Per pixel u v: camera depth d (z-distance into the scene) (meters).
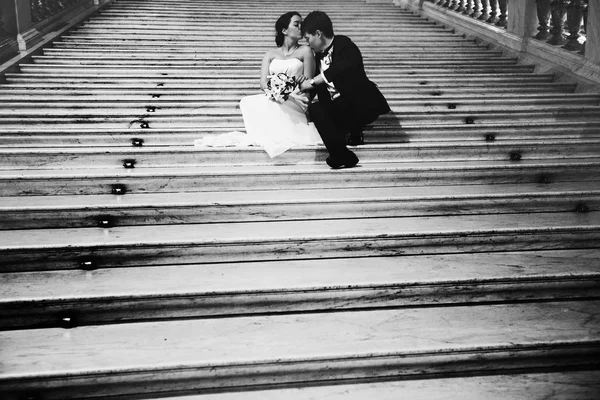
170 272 3.95
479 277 3.83
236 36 9.40
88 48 8.37
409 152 5.43
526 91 7.25
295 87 5.42
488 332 3.51
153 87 6.81
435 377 3.39
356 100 5.33
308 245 4.16
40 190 4.73
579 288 3.94
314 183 5.00
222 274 3.91
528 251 4.35
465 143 5.61
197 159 5.23
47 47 8.39
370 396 3.22
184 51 8.47
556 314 3.74
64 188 4.75
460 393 3.24
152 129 5.63
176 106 6.30
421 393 3.24
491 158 5.51
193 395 3.24
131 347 3.35
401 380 3.36
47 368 3.13
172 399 3.20
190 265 4.08
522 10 8.61
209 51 8.50
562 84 7.36
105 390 3.19
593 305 3.87
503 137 5.97
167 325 3.61
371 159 5.40
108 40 8.91
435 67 8.30
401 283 3.78
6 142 5.48
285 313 3.76
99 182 4.77
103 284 3.74
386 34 10.02
